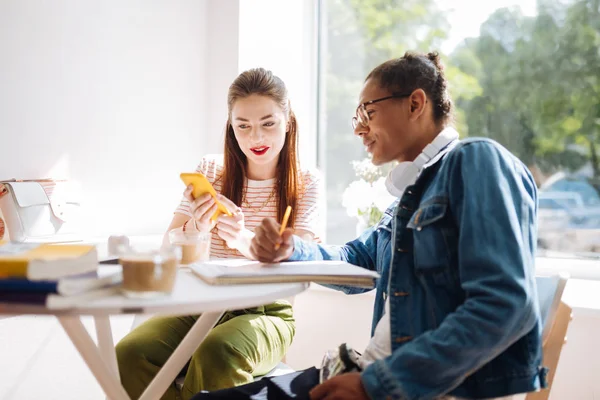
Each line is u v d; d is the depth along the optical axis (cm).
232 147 189
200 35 257
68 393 205
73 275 94
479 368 101
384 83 124
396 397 93
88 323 212
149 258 95
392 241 121
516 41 223
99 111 229
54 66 216
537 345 102
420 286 110
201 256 135
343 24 261
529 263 99
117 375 134
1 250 103
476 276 97
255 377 157
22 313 84
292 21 259
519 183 103
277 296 103
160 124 249
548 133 219
